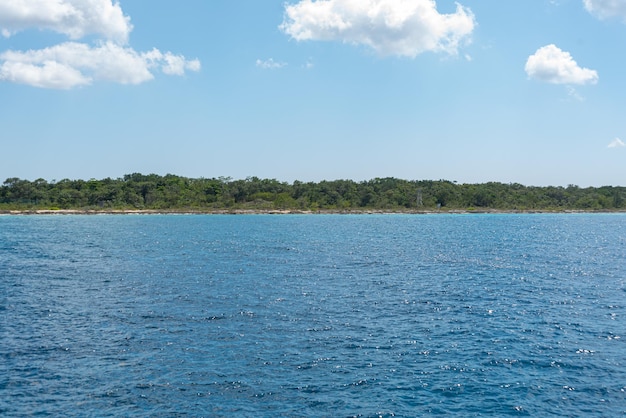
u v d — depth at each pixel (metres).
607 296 43.62
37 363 25.20
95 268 59.28
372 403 20.95
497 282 50.84
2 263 64.38
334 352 27.25
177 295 42.31
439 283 49.84
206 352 27.03
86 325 32.34
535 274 56.81
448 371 24.61
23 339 29.20
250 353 26.91
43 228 140.88
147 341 28.92
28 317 34.47
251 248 84.88
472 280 51.94
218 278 51.62
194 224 163.75
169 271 56.69
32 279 50.94
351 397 21.48
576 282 51.28
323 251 80.81
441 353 27.30
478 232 132.50
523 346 28.64
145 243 93.75
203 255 73.75
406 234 122.75
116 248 84.25
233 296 42.03
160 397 21.31
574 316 35.97
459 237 114.19
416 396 21.70
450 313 36.62
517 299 42.03
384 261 67.81
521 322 34.12
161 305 38.38
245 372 24.16
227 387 22.39
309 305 38.75
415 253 79.00
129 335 30.08
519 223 184.25
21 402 20.70
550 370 24.84
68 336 29.84
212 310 36.78
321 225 161.25
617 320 34.81
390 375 24.00
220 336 29.98
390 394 21.84
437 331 31.64
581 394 22.06
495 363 25.78
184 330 31.27
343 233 124.19
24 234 117.44
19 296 41.81
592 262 68.81
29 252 78.00
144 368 24.59
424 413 20.12
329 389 22.30
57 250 81.00
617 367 25.27
